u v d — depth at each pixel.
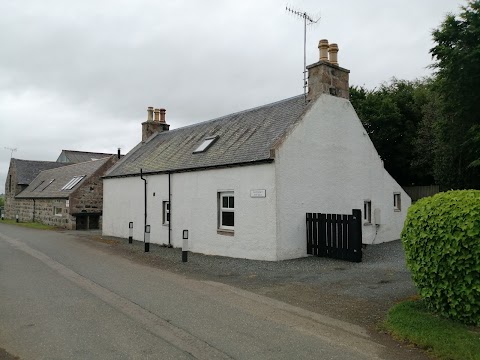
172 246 15.72
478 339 4.87
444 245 5.57
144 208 17.97
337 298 7.36
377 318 6.12
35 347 5.08
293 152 12.16
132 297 7.61
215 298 7.50
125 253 13.96
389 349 4.93
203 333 5.56
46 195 30.59
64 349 5.00
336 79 14.05
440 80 18.03
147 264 11.58
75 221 26.27
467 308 5.31
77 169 31.19
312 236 12.23
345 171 14.04
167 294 7.84
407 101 29.53
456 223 5.47
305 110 12.91
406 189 27.97
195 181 14.68
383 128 28.00
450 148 18.42
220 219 13.65
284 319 6.17
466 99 16.72
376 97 29.52
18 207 37.72
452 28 16.73
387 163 28.98
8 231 24.09
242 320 6.14
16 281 9.16
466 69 16.17
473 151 16.97
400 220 16.95
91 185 27.03
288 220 11.89
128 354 4.83
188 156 16.02
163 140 20.92
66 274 10.02
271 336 5.43
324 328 5.73
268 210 11.74
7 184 42.88
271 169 11.70
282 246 11.68
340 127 13.98
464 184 18.61
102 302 7.25
